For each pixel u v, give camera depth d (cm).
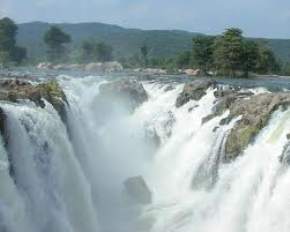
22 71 8912
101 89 5300
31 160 2652
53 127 2980
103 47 17950
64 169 3012
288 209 2666
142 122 4859
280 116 3328
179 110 4794
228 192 3194
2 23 15812
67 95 4112
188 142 4228
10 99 3056
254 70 11425
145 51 18312
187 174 3856
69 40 18000
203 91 4838
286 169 2830
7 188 2309
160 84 5600
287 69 13350
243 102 3853
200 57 11831
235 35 10419
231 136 3516
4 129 2494
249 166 3144
